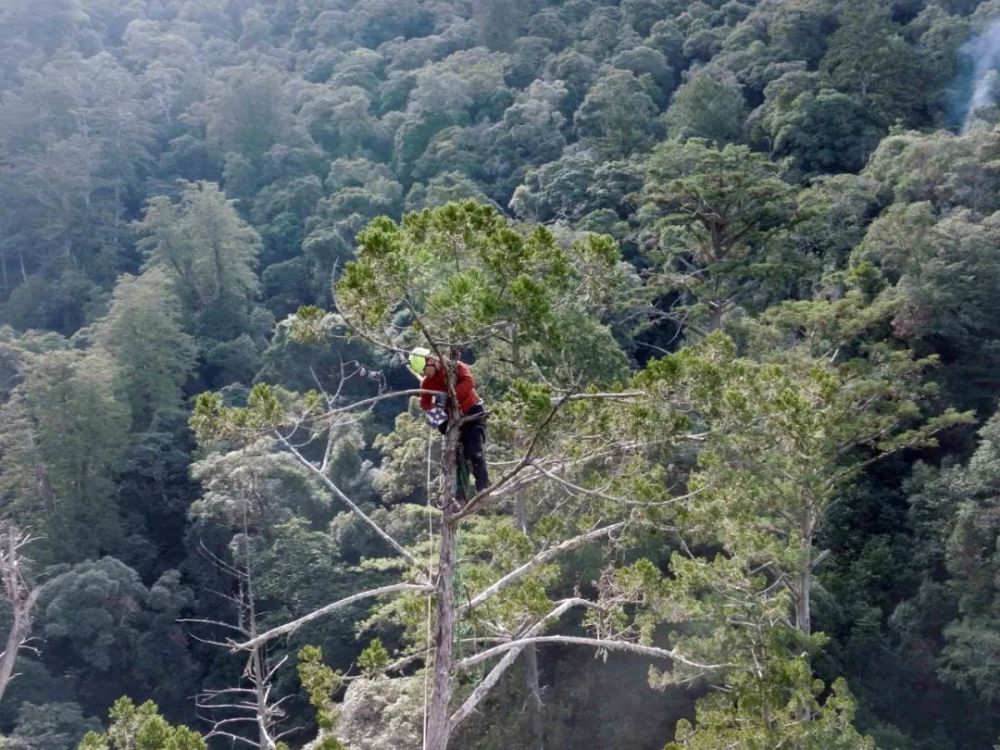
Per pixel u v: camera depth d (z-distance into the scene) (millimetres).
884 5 52438
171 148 65000
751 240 27438
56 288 49438
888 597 23078
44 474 32062
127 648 28109
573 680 21875
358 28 79625
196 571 31484
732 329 26312
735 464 14414
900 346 27375
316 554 26172
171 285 45500
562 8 71625
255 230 52469
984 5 47469
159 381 40031
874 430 19297
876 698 20875
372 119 63625
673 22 61656
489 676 8484
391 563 18609
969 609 20109
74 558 30750
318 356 38562
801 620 16906
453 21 77000
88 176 54812
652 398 8516
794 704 12391
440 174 51531
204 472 27969
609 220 36844
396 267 6688
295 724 25219
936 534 22531
